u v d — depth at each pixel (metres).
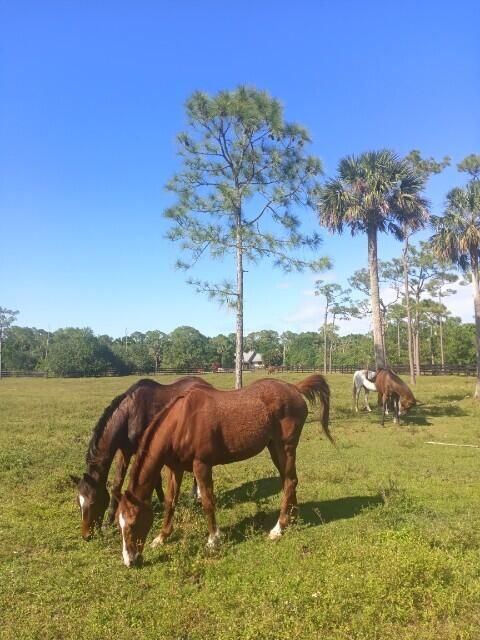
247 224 15.94
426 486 8.26
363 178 22.12
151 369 68.94
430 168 27.89
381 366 21.88
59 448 11.40
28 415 18.23
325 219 22.77
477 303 25.69
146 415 6.61
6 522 6.58
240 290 15.96
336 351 77.75
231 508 7.18
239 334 15.91
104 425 6.45
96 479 6.17
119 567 5.26
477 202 24.78
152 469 5.62
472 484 8.41
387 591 4.34
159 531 6.28
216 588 4.68
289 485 6.36
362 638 3.81
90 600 4.57
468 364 54.12
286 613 4.11
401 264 43.03
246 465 9.95
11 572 5.11
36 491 7.99
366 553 5.08
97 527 6.20
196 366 74.50
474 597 4.32
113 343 94.31
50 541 5.96
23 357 79.69
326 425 7.20
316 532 6.14
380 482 8.39
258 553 5.53
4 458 9.98
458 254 26.30
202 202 15.49
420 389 30.36
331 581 4.54
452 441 12.89
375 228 22.55
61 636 4.04
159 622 4.09
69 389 35.06
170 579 4.92
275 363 89.94
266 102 15.11
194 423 5.79
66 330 77.81
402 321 55.97
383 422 15.68
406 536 5.54
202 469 5.85
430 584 4.48
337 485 8.39
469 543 5.55
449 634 3.84
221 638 3.82
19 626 4.12
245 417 6.05
